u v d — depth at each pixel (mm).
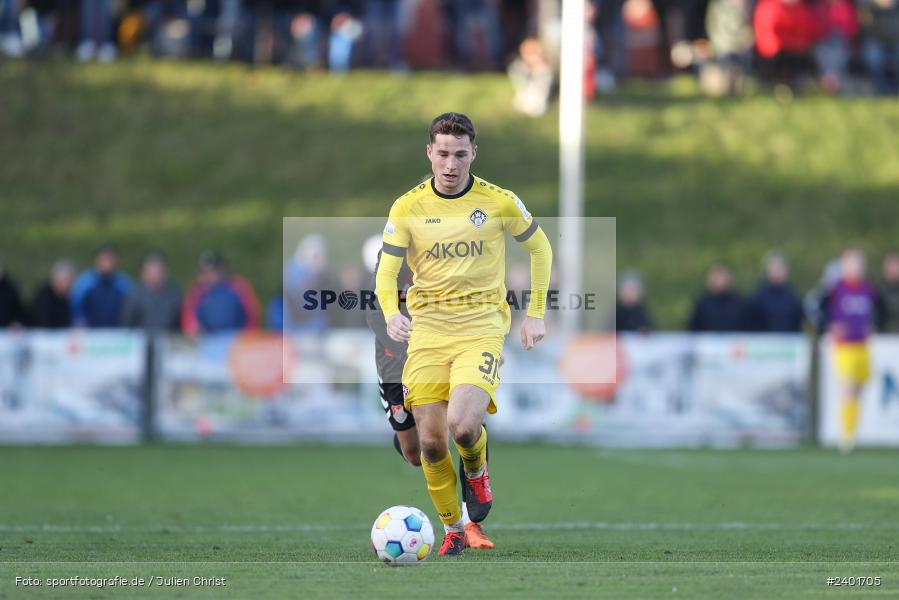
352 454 52344
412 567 21188
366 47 98812
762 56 98312
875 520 31250
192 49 98500
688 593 18031
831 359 58750
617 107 95250
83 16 97188
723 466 48000
